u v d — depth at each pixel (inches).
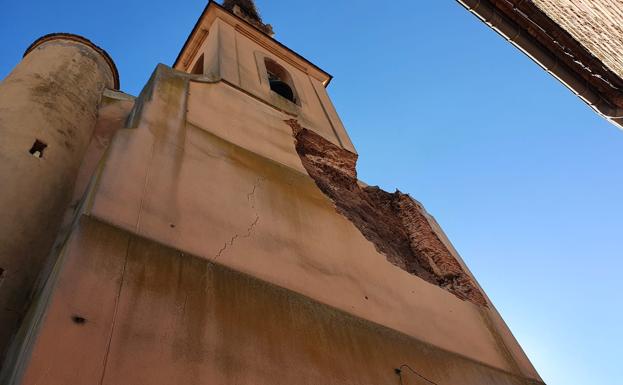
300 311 229.5
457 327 325.1
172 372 163.9
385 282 311.6
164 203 231.5
